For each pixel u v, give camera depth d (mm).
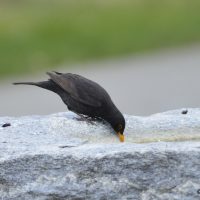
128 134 17562
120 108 40062
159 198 15109
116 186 15172
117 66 48062
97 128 17625
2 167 15383
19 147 15883
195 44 53000
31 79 44406
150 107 40281
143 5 60406
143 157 15016
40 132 17141
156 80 45469
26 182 15398
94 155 15141
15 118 18375
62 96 19125
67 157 15227
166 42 53031
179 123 17891
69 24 53469
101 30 52969
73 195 15297
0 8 60562
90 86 18484
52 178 15328
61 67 46875
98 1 62656
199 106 40812
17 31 51438
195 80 45438
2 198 15492
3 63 46188
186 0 61500
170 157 14961
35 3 63000
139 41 52531
